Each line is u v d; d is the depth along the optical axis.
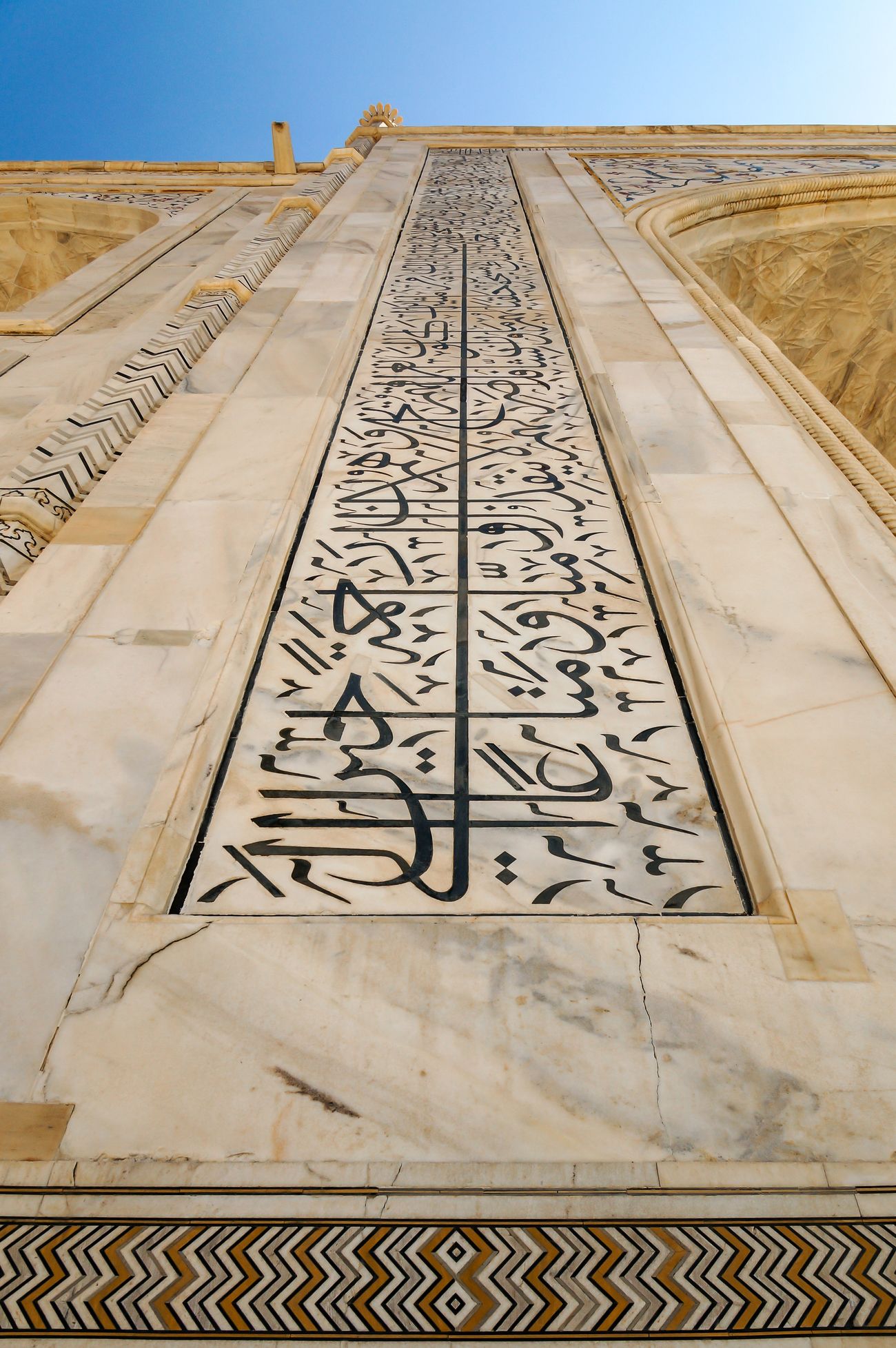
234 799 2.50
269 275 6.55
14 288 10.27
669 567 3.32
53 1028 1.88
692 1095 1.77
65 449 4.02
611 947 2.05
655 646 3.08
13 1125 1.72
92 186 10.43
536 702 2.84
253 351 5.24
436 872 2.29
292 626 3.17
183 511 3.69
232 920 2.11
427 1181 1.64
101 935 2.07
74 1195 1.63
